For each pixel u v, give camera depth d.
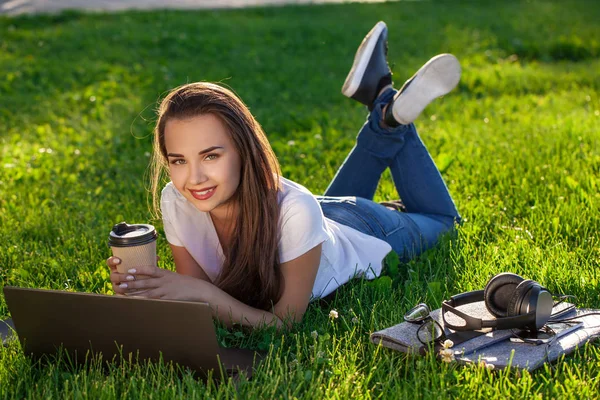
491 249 3.28
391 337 2.42
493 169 4.54
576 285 2.88
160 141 2.54
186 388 2.24
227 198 2.48
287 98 7.43
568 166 4.50
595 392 2.14
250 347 2.53
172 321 2.19
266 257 2.60
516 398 2.10
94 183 4.88
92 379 2.27
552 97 6.93
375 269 3.07
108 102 7.45
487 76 7.84
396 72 8.30
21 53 9.57
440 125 6.11
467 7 12.71
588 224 3.54
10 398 2.23
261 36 10.73
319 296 2.87
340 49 9.95
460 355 2.31
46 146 5.88
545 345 2.34
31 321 2.36
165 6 14.38
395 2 13.59
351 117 6.58
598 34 9.99
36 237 3.83
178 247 2.81
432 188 3.52
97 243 3.69
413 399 2.14
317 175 4.72
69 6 14.28
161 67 8.88
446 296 2.87
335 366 2.33
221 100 2.44
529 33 10.23
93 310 2.26
